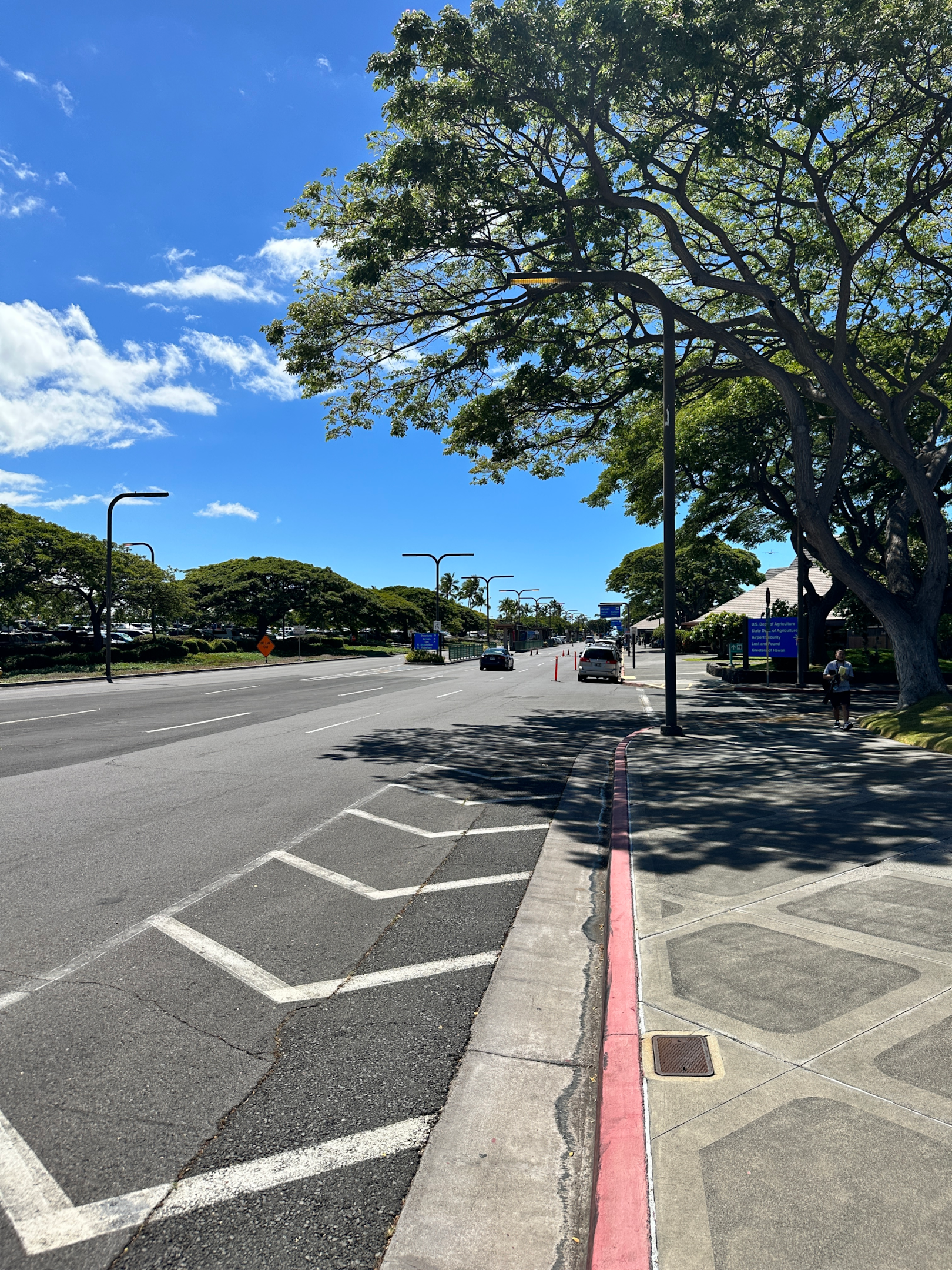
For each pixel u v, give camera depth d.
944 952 4.67
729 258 20.50
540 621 184.62
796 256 20.03
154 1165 3.01
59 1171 2.98
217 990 4.51
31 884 6.31
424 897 6.14
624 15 12.69
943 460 18.30
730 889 5.92
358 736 15.91
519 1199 2.83
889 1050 3.56
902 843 7.15
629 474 30.06
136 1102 3.42
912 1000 4.05
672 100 14.96
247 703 23.67
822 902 5.60
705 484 30.59
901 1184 2.67
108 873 6.64
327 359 18.69
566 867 7.00
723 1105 3.15
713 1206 2.58
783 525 38.00
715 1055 3.54
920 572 31.78
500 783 11.00
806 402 25.94
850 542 31.06
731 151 14.32
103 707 22.05
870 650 35.03
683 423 28.03
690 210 16.52
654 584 87.12
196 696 26.52
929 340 22.84
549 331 19.81
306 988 4.55
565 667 55.66
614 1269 2.35
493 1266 2.52
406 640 115.19
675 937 4.98
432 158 14.60
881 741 14.01
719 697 25.11
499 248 16.53
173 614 56.50
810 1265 2.34
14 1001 4.35
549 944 5.24
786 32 13.91
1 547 45.88
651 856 6.84
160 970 4.77
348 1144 3.13
